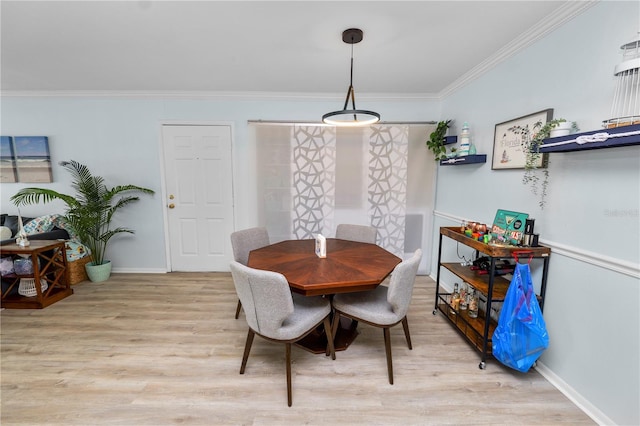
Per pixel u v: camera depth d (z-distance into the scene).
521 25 1.79
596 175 1.42
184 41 2.03
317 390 1.66
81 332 2.23
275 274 1.43
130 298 2.85
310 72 2.63
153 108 3.32
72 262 3.13
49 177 3.37
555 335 1.69
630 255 1.28
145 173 3.42
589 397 1.49
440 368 1.84
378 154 3.40
